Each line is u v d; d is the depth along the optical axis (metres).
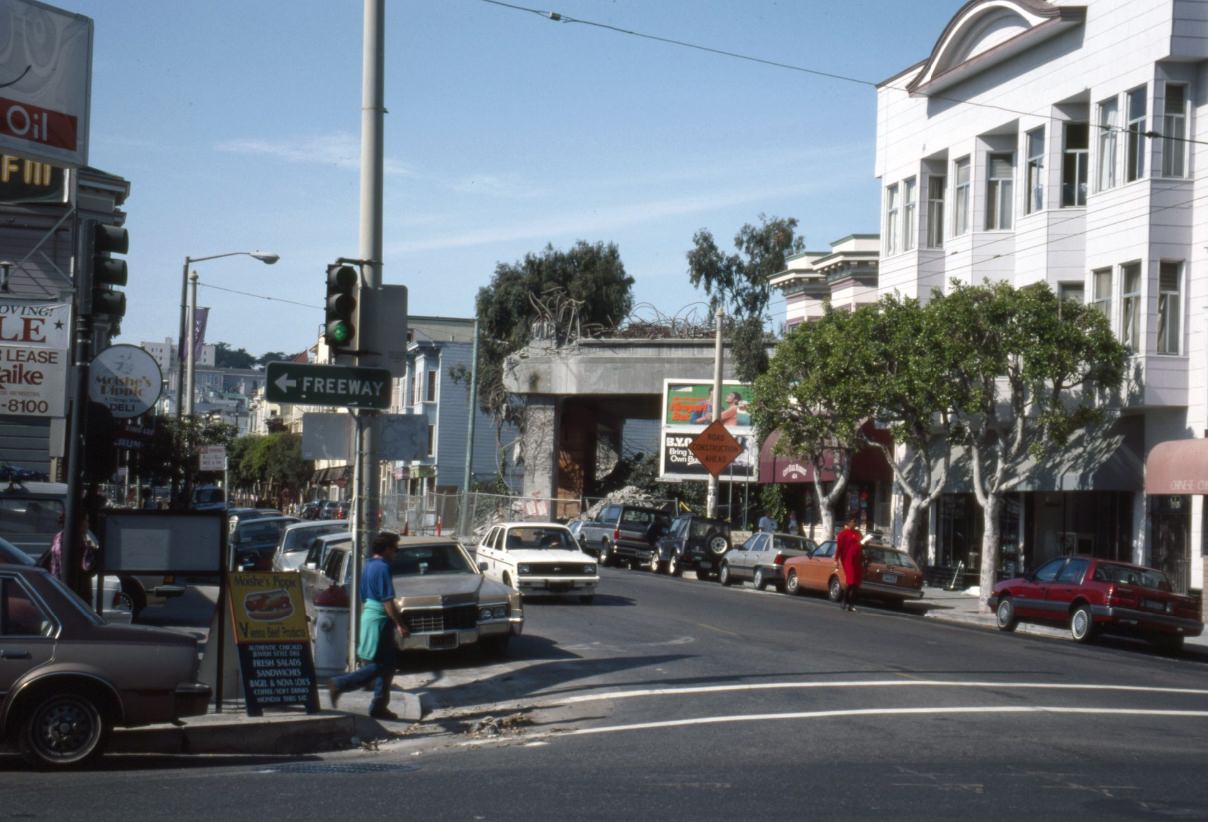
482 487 70.25
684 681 16.97
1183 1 30.53
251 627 13.50
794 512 52.91
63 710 10.89
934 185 41.03
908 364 32.41
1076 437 33.53
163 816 8.63
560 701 15.80
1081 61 33.75
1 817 8.55
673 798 9.50
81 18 20.70
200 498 47.91
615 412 69.56
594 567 27.75
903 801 9.41
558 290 65.25
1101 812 9.09
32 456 32.72
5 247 33.53
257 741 12.62
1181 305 30.75
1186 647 26.02
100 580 13.91
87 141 20.83
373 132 15.77
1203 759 11.66
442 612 18.72
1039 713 14.39
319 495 98.81
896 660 19.17
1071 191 34.72
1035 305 30.06
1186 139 30.91
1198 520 29.39
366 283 15.66
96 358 14.29
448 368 83.25
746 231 69.06
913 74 41.81
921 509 34.38
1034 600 27.17
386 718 14.34
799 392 36.09
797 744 12.33
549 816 8.75
